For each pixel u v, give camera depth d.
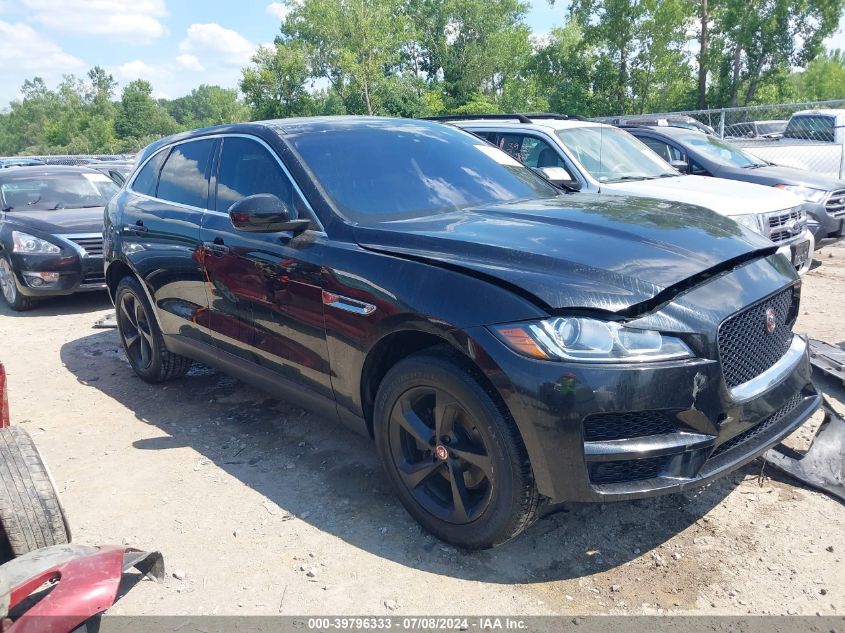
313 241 3.42
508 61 63.38
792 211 6.78
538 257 2.80
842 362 4.64
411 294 2.89
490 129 7.76
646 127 9.72
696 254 2.90
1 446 2.72
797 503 3.24
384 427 3.14
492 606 2.67
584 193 4.21
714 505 3.26
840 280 7.75
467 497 2.90
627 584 2.76
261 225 3.38
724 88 42.59
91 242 7.86
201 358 4.52
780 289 3.03
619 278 2.66
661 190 6.59
